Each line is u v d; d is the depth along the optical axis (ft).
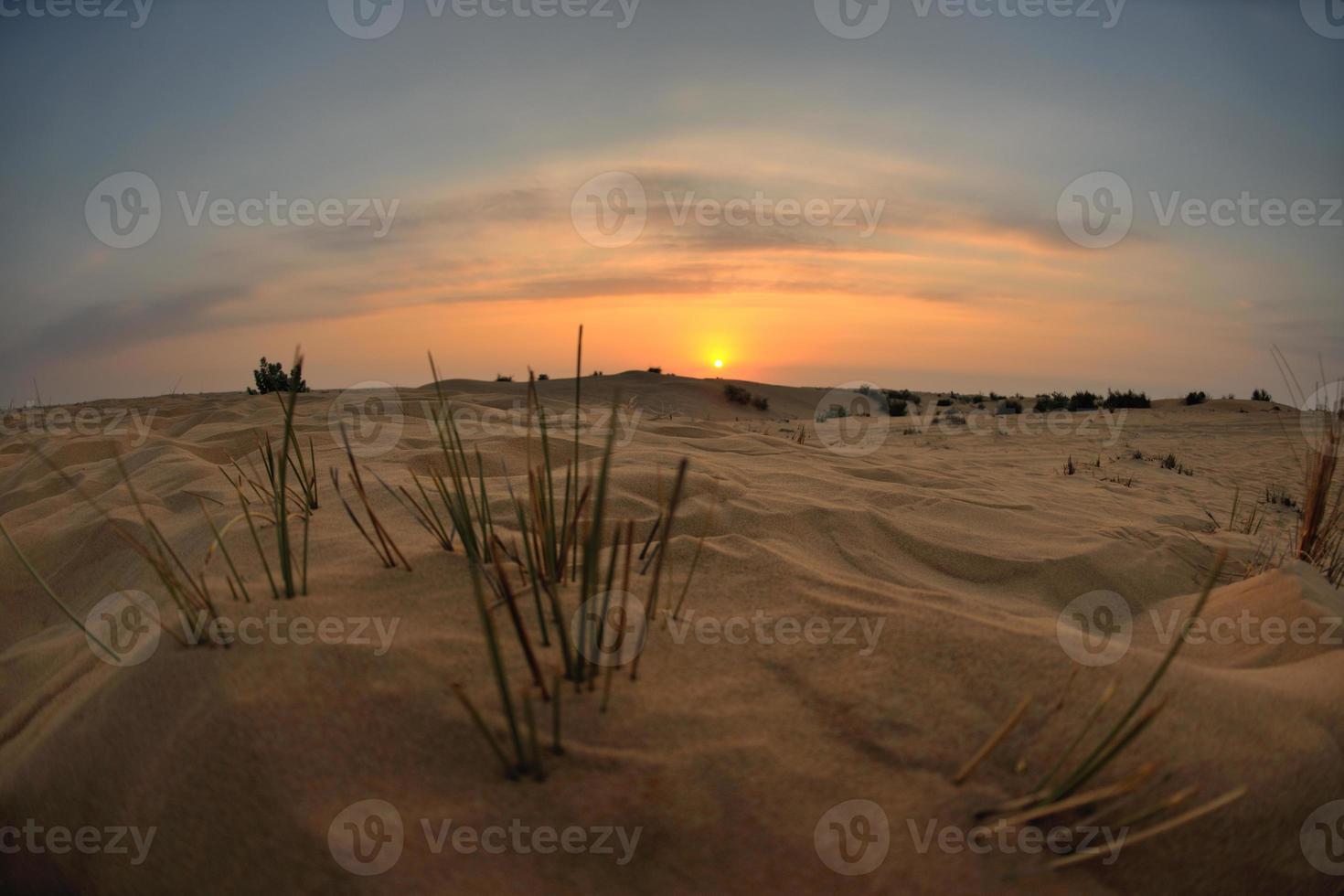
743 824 3.89
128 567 8.00
